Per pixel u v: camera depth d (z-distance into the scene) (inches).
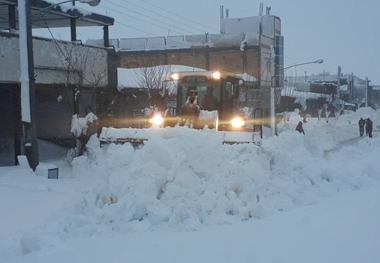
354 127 1708.9
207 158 330.6
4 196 418.0
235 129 610.9
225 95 606.2
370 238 266.7
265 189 367.6
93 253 236.8
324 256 235.0
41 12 874.1
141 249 242.7
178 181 312.2
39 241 253.1
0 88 754.8
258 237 265.9
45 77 802.2
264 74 1814.7
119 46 1891.0
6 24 1108.5
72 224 285.9
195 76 605.0
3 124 754.2
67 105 906.7
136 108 1063.6
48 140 924.6
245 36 1795.0
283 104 2223.2
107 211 295.4
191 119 582.6
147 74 1165.1
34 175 559.2
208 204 305.7
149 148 333.1
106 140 590.6
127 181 317.7
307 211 340.5
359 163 548.4
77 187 478.6
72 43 858.1
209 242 255.3
